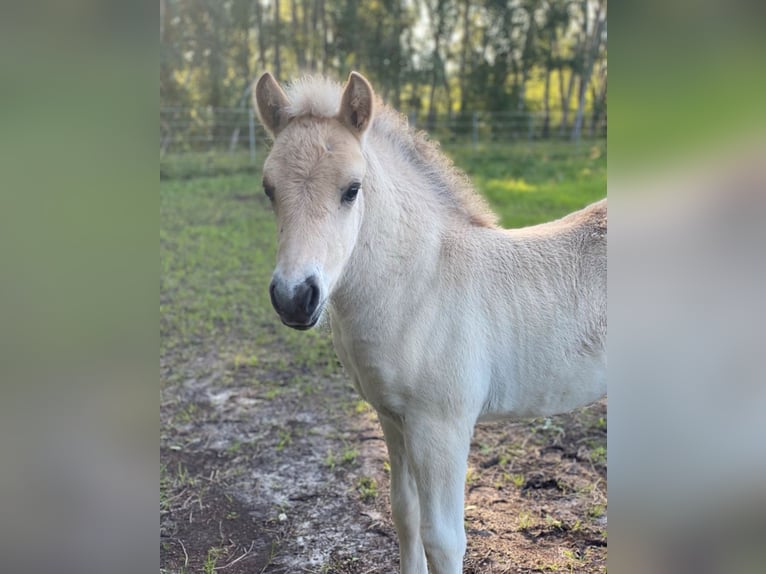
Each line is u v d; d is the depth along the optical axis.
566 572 2.84
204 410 4.38
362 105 2.18
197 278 7.07
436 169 2.61
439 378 2.35
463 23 21.39
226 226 9.23
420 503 2.40
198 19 19.11
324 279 2.03
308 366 5.02
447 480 2.37
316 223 2.03
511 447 3.87
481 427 4.12
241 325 5.83
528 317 2.46
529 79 21.45
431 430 2.36
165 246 8.23
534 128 18.38
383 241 2.31
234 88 19.44
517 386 2.52
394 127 2.54
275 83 2.30
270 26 20.73
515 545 3.03
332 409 4.39
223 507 3.40
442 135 17.67
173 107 17.81
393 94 21.41
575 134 17.70
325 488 3.55
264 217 9.77
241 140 16.05
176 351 5.31
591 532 3.10
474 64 21.27
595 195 10.24
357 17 20.77
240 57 20.14
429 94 21.66
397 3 20.83
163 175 12.79
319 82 2.26
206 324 5.84
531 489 3.46
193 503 3.43
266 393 4.61
